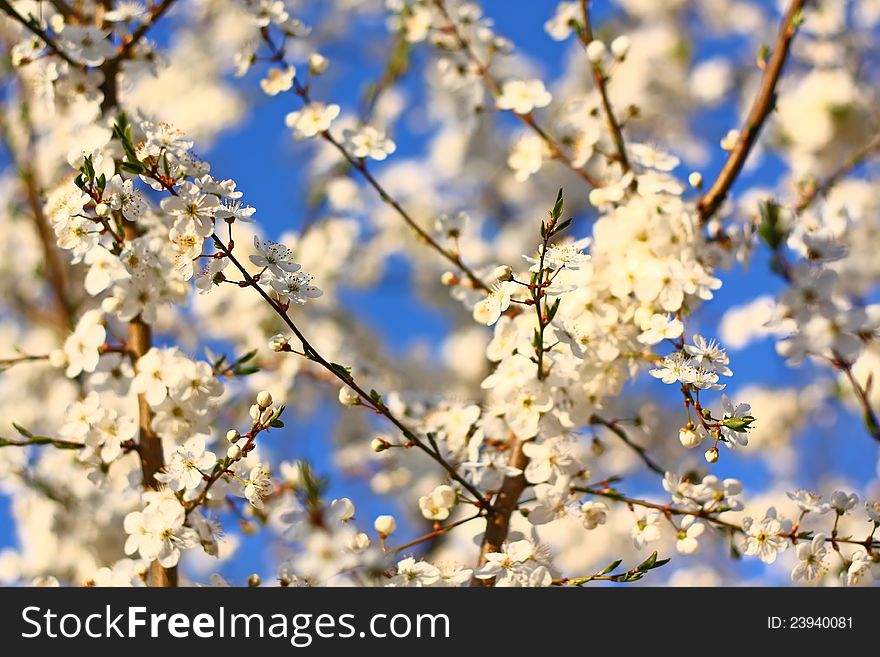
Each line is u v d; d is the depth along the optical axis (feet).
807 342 13.76
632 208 14.16
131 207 11.91
